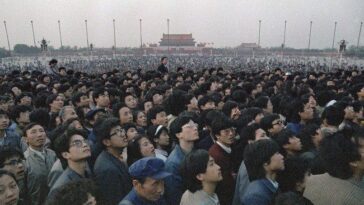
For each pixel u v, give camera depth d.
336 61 43.38
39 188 4.25
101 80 12.28
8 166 3.68
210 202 3.05
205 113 5.47
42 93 8.52
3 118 5.49
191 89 9.80
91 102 8.20
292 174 3.19
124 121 5.63
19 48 63.22
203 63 45.41
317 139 4.34
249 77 13.62
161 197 3.31
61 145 3.62
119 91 8.34
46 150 4.61
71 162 3.61
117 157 4.10
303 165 3.22
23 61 47.53
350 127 3.61
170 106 6.68
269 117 4.81
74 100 7.43
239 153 4.43
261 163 3.08
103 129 3.98
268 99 6.92
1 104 7.49
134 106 7.76
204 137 5.00
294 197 2.33
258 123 4.86
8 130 5.71
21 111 6.09
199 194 3.08
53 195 2.32
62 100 7.30
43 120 5.88
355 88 8.70
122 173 3.95
